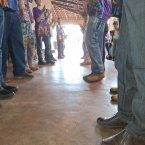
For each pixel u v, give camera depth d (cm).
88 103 132
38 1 323
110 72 271
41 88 174
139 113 63
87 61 357
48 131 90
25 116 108
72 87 178
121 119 89
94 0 179
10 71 271
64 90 167
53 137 85
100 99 141
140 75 60
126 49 76
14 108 121
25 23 234
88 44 194
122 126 92
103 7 183
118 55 82
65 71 279
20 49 207
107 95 152
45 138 84
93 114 112
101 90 168
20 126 95
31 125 96
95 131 91
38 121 101
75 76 238
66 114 112
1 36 137
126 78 80
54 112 114
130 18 61
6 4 138
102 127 96
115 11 119
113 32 385
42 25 335
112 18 595
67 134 88
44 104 129
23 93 156
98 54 199
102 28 196
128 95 83
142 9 56
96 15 182
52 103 131
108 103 132
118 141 72
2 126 95
